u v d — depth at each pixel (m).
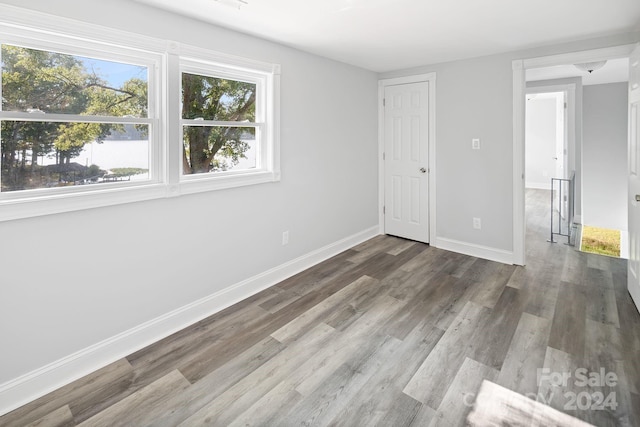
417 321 2.61
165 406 1.81
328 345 2.32
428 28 2.86
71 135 2.08
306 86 3.55
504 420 1.67
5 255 1.78
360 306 2.87
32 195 1.92
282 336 2.45
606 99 5.61
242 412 1.75
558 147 5.99
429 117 4.28
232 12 2.43
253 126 3.11
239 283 3.02
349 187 4.31
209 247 2.77
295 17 2.56
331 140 3.95
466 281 3.33
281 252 3.43
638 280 2.62
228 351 2.28
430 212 4.42
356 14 2.53
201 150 2.78
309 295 3.09
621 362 2.06
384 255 4.11
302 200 3.63
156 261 2.43
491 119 3.79
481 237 4.00
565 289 3.10
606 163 5.71
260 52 3.04
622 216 5.67
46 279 1.92
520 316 2.64
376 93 4.68
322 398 1.84
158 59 2.38
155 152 2.43
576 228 5.17
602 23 2.78
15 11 1.72
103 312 2.17
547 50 3.38
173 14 2.40
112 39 2.09
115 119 2.21
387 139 4.73
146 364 2.16
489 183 3.88
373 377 2.00
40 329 1.92
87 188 2.12
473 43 3.29
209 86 2.80
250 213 3.09
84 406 1.82
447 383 1.93
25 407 1.82
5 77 1.82
